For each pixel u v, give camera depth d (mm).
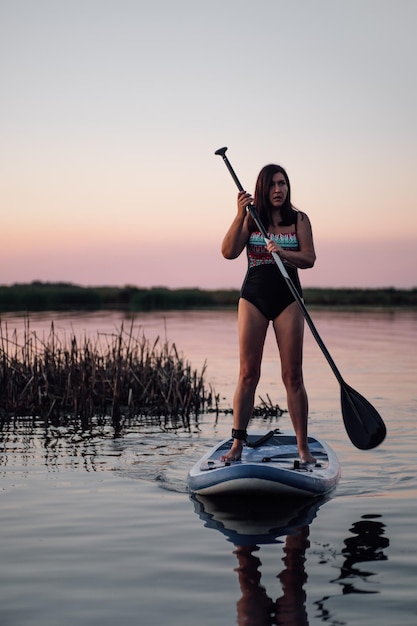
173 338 18688
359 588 3539
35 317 26750
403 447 6980
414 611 3277
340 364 14078
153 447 7113
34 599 3424
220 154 6219
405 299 45969
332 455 6172
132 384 10266
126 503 5121
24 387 9930
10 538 4316
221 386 11242
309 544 4207
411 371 12914
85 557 3984
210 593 3486
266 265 5875
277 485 5215
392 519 4695
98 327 20703
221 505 5094
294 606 3338
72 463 6379
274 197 5883
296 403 5895
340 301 46156
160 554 4035
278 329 5863
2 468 6168
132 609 3312
